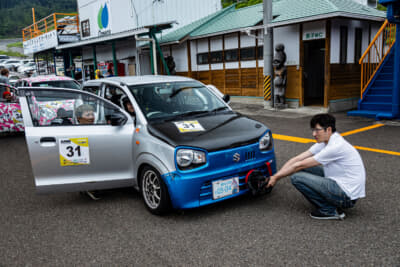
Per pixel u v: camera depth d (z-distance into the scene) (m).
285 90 11.72
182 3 18.16
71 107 4.08
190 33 14.83
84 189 4.04
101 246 3.18
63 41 21.05
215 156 3.51
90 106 4.12
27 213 4.07
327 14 9.67
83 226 3.63
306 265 2.70
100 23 19.48
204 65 15.26
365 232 3.17
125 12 17.30
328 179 3.33
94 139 3.95
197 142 3.53
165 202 3.59
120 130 4.05
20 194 4.74
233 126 3.99
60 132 3.89
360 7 11.91
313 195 3.42
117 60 19.62
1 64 40.59
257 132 3.92
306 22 10.52
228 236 3.24
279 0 13.24
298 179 3.45
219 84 14.82
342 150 3.20
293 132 8.02
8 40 90.75
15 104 8.78
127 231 3.46
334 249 2.91
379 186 4.33
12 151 7.46
